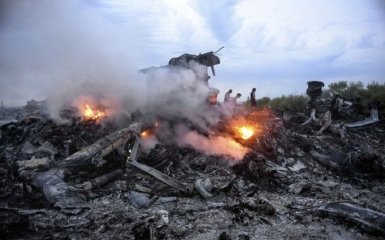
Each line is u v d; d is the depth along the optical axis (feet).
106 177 22.45
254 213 18.52
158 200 20.04
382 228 16.28
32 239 14.42
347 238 15.93
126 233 15.51
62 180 20.40
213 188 21.62
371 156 28.25
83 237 14.99
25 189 20.10
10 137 30.37
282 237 15.75
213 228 16.46
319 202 20.71
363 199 22.08
